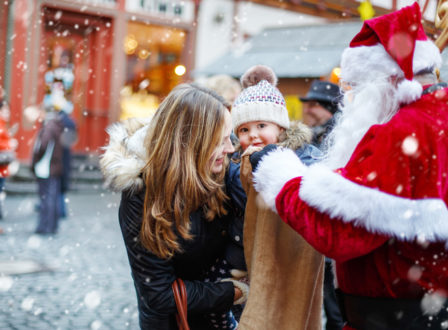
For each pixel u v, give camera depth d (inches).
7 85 494.0
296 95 294.5
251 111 87.7
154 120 77.2
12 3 493.4
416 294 65.5
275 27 370.0
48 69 527.8
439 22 74.5
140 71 576.7
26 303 173.6
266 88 89.5
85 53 550.0
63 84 538.6
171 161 74.4
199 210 77.4
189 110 75.4
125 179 75.0
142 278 75.9
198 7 565.0
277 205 66.7
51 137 286.5
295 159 69.2
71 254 243.3
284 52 331.3
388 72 66.8
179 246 76.5
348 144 69.2
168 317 78.7
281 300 74.0
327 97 152.9
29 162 490.9
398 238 62.0
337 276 72.4
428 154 61.8
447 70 81.7
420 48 67.2
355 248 62.7
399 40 65.2
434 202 60.7
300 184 65.3
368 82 67.9
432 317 65.4
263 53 344.8
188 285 76.6
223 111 76.4
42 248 253.6
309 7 208.1
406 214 60.5
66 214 345.7
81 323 157.6
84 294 185.8
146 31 580.4
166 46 583.5
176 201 74.9
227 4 526.3
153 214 74.4
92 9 540.1
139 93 575.8
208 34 561.3
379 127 63.7
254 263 74.5
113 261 233.8
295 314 73.7
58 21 530.9
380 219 60.9
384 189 61.0
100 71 557.3
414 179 61.4
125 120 84.2
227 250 81.3
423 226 61.0
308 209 63.9
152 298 75.5
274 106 87.8
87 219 340.5
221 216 78.7
